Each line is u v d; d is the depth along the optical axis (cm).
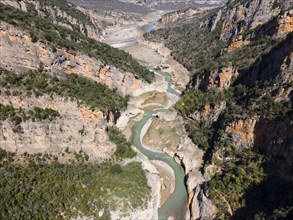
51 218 7969
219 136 11281
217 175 10088
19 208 7750
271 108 10081
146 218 9256
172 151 12206
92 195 8931
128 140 12531
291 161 8894
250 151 10212
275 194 8750
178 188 10700
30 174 8650
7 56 10031
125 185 9556
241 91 12256
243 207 9019
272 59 11631
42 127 9500
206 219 9206
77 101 10262
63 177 9038
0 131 8950
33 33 10875
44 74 10625
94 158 10281
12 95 9294
